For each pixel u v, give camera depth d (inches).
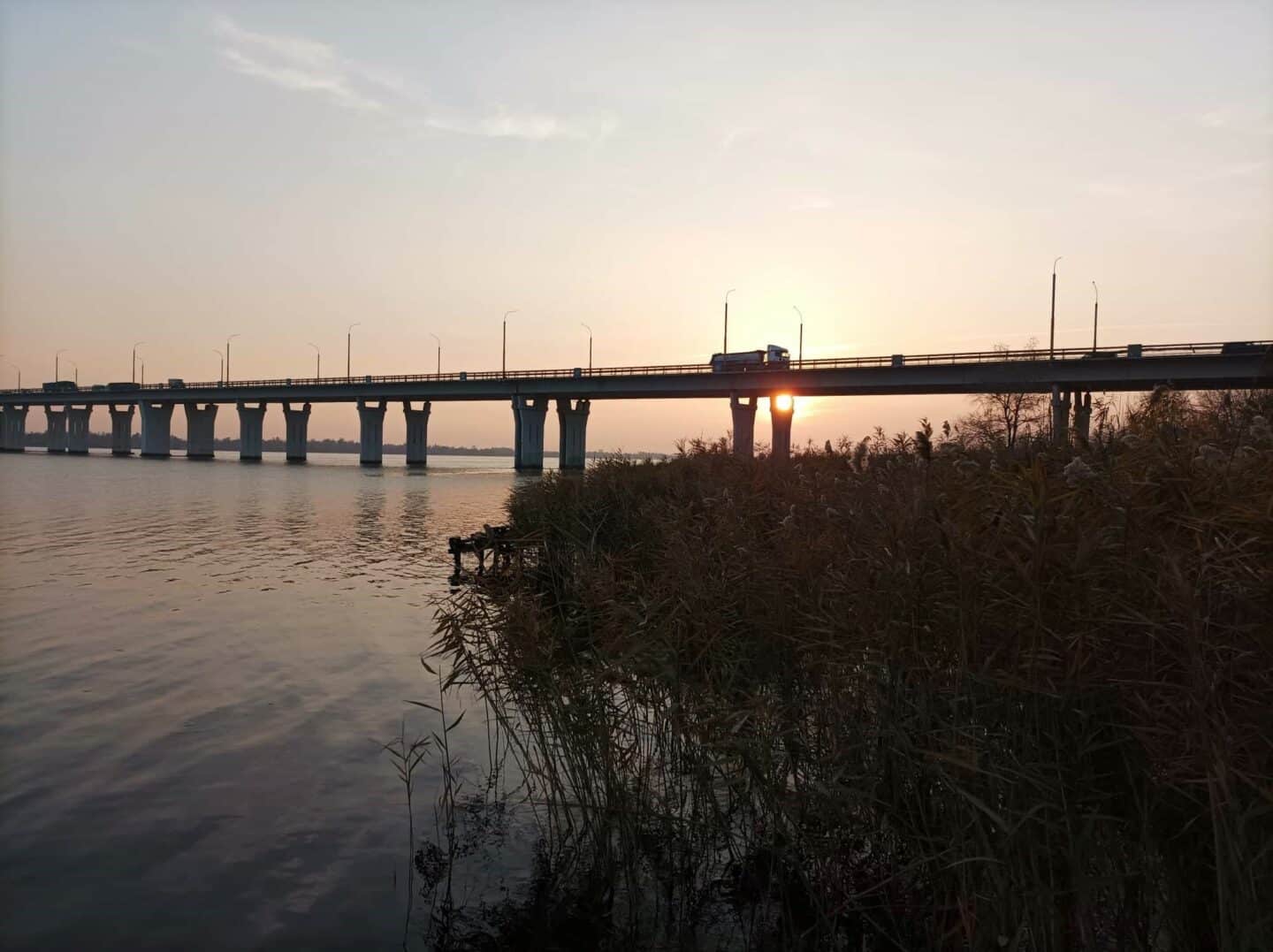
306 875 238.5
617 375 4099.4
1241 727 134.1
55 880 237.0
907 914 197.3
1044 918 157.8
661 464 900.6
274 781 312.3
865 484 281.0
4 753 343.6
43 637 572.1
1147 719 150.4
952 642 184.5
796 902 219.6
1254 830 139.6
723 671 261.6
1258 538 141.1
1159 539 152.3
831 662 219.3
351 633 594.2
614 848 252.2
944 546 187.8
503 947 199.8
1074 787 159.9
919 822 196.5
